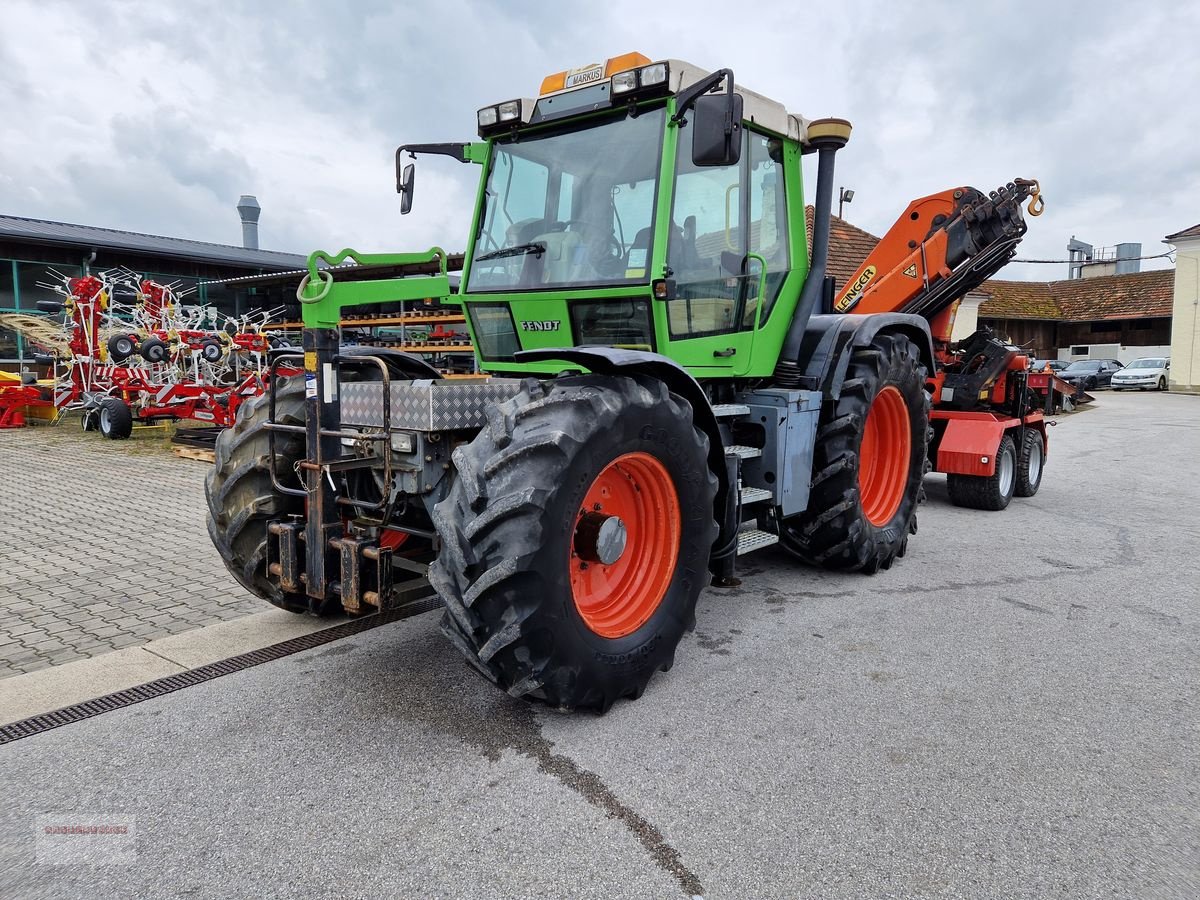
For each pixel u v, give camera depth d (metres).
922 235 7.14
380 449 3.30
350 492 3.60
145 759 2.72
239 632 3.90
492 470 2.68
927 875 2.12
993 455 6.77
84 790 2.53
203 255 17.59
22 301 15.91
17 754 2.75
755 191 4.18
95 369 11.91
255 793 2.51
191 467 9.13
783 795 2.50
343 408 3.48
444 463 3.25
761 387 4.61
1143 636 3.89
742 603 4.43
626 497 3.25
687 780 2.59
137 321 11.95
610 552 2.92
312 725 2.96
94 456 9.97
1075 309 37.88
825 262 4.67
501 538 2.63
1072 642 3.82
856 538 4.65
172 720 2.99
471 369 12.45
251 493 3.62
